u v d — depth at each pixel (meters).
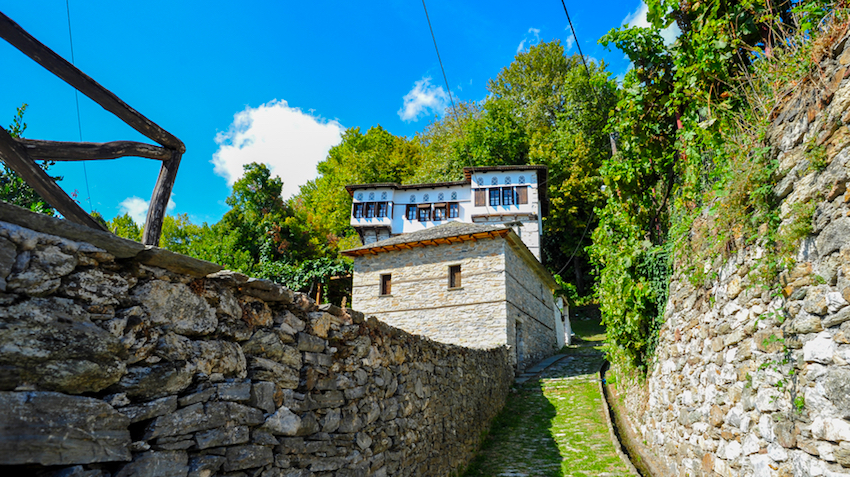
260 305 3.56
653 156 7.27
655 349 7.50
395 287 18.72
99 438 2.32
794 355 3.50
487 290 17.20
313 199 45.97
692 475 5.50
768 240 3.83
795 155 3.58
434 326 17.59
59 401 2.19
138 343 2.58
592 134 35.00
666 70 6.62
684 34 6.00
